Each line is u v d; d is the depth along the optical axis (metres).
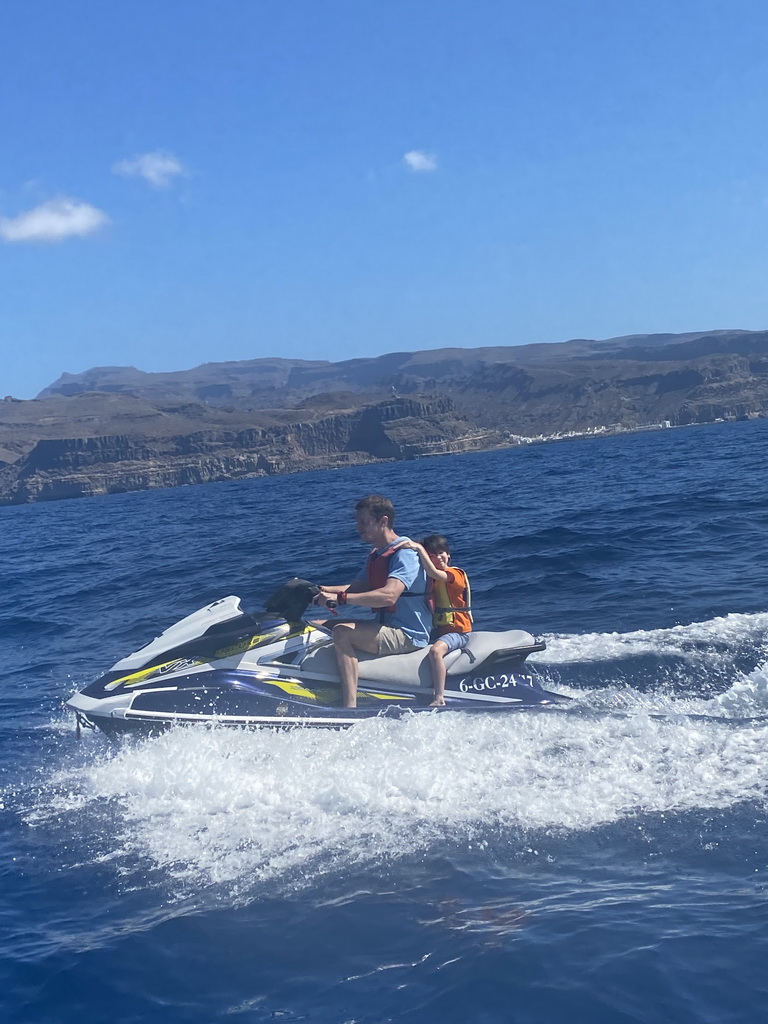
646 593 10.15
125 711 5.80
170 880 4.26
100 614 13.04
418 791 4.87
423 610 6.18
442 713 5.71
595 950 3.42
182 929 3.82
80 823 4.98
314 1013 3.21
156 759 5.50
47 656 10.38
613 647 7.47
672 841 4.21
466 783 4.91
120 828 4.86
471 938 3.57
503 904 3.80
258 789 5.04
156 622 11.77
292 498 55.19
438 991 3.27
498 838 4.37
